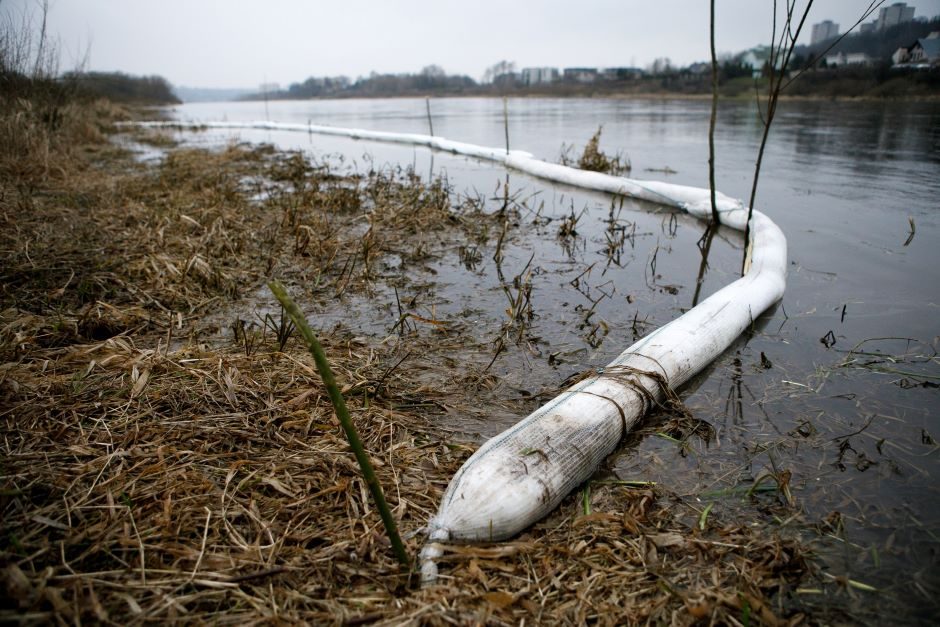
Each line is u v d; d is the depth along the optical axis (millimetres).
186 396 2551
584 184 8312
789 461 2340
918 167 8250
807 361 3129
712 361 3139
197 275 4273
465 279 4504
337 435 2383
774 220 5887
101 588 1570
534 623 1573
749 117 17672
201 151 12117
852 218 5855
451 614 1543
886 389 2828
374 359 3117
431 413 2658
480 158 11734
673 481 2238
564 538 1920
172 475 2047
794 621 1620
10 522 1759
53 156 8312
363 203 7016
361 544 1802
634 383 2568
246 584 1640
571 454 2154
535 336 3457
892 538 1943
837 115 16203
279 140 16406
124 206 6375
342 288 4230
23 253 4336
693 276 4527
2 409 2361
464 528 1838
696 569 1799
